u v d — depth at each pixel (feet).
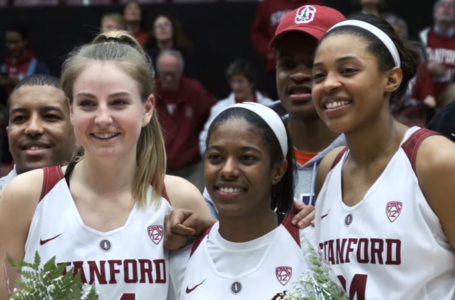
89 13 27.25
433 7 26.40
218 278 9.68
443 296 9.05
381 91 9.41
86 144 9.68
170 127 22.49
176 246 9.89
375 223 9.23
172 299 10.00
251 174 9.51
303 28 11.66
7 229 9.84
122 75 9.69
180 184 10.44
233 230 9.80
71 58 10.03
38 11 27.40
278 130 9.80
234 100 23.65
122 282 9.64
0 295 9.69
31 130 11.45
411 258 9.02
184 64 25.49
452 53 24.93
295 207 10.35
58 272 8.79
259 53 26.21
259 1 26.78
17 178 10.06
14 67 26.35
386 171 9.36
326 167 10.39
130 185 10.13
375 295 9.11
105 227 9.85
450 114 12.04
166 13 26.37
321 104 9.53
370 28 9.52
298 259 9.68
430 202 9.09
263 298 9.47
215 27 26.94
